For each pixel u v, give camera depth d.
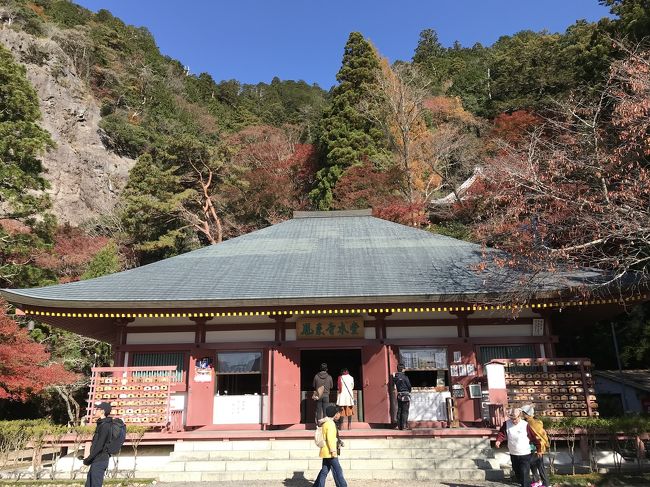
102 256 27.38
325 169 40.62
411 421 13.21
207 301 12.38
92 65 65.12
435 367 13.57
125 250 37.31
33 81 50.94
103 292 13.14
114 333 16.22
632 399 16.64
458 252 16.05
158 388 12.59
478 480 10.27
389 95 35.81
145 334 13.95
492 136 36.53
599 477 9.97
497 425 12.02
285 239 18.27
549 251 12.30
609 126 13.44
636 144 11.70
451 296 12.37
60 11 72.88
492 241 15.98
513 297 12.18
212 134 64.81
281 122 72.88
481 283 13.12
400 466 10.85
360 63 43.62
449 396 13.26
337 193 36.25
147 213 36.78
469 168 34.94
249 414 13.36
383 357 13.29
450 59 73.50
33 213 22.83
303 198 42.84
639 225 10.98
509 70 53.94
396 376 12.51
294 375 13.38
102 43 69.50
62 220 44.31
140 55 74.88
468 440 11.63
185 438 12.13
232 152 41.38
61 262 29.67
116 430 8.09
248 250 17.06
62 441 11.91
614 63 13.38
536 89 49.62
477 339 13.63
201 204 40.56
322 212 21.42
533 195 12.79
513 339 13.72
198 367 13.34
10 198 21.78
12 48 52.72
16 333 16.28
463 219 31.78
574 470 10.68
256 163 47.34
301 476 10.70
